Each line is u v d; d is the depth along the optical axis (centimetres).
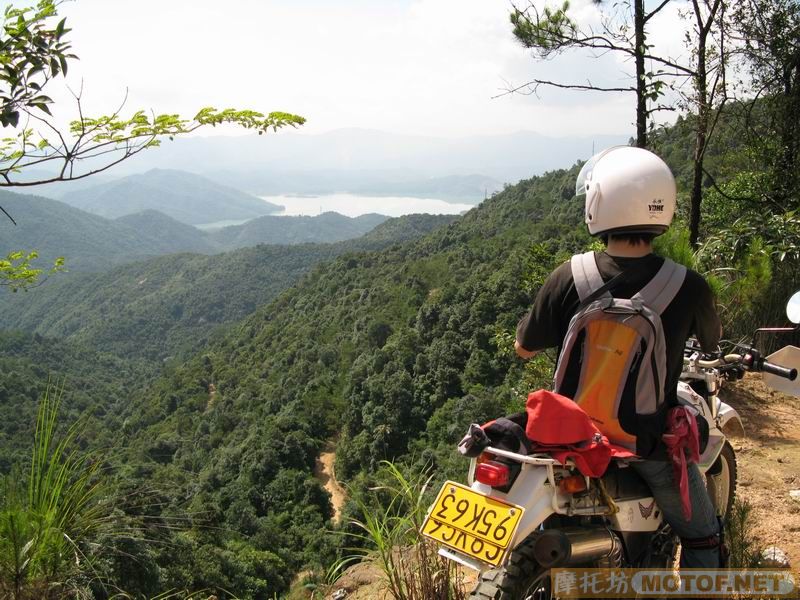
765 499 358
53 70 274
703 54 771
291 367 8988
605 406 194
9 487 245
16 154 312
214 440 7312
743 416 483
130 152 317
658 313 191
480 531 181
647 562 212
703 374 250
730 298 579
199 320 19438
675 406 202
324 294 11700
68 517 257
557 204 9869
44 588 237
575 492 190
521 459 183
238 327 13325
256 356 10675
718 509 262
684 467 192
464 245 10088
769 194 880
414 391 5988
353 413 6241
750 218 733
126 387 12194
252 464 5250
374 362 6906
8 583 234
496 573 183
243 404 8312
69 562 248
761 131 902
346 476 5406
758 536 314
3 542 234
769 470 395
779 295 579
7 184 292
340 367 8069
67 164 304
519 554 183
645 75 748
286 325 11481
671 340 194
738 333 564
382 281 10256
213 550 1555
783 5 782
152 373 13762
